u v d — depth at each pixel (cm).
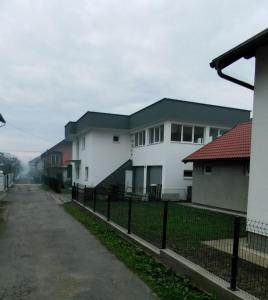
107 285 482
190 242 703
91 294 448
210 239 739
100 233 854
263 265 537
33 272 538
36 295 442
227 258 575
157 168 1912
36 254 649
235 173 1309
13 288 466
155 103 1839
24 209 1383
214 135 1934
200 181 1529
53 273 534
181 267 523
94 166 2225
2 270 546
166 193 1783
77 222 1049
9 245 722
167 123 1792
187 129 1862
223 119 1897
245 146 1290
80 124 2412
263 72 617
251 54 657
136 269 554
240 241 709
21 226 966
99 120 2156
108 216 998
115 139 2298
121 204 1497
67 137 2839
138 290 464
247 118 1977
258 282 459
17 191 2497
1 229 914
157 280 499
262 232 605
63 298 434
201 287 464
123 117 2219
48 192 2439
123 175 2209
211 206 1440
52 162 5000
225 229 872
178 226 914
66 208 1423
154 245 673
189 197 1788
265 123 611
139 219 1030
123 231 819
